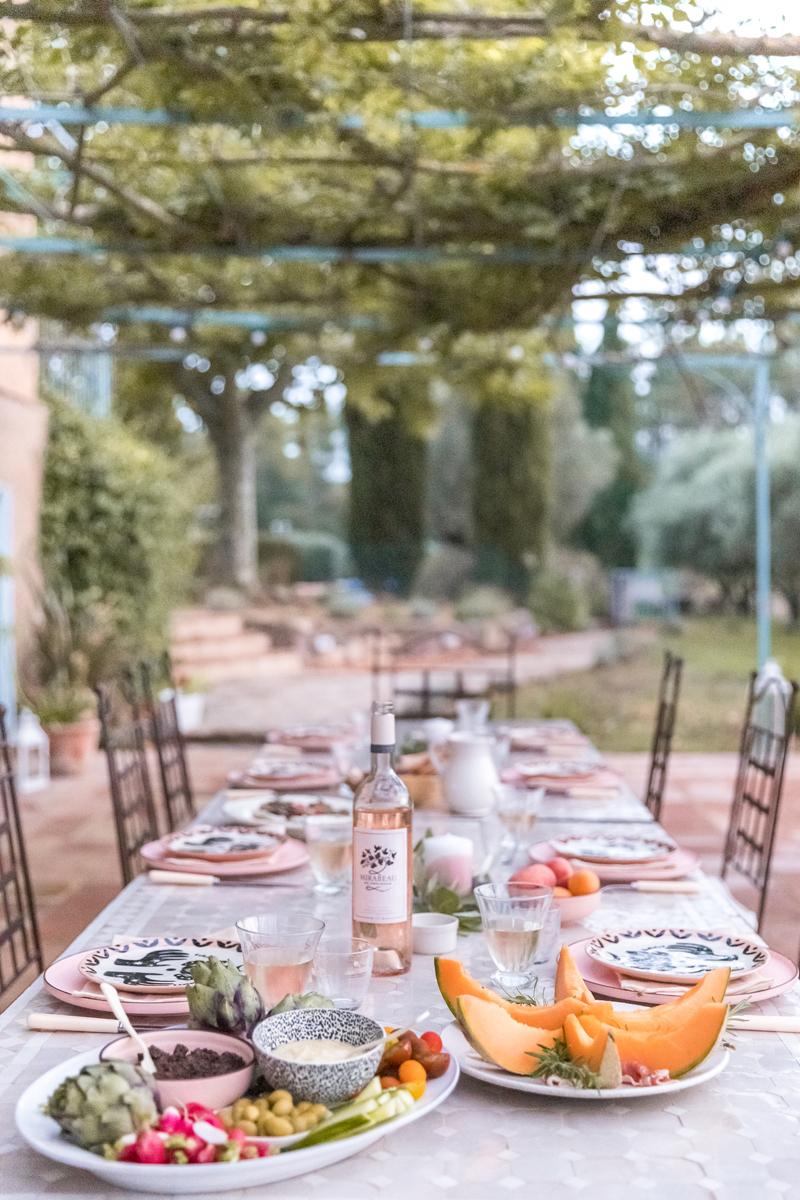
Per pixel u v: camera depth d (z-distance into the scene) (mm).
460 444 17328
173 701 4117
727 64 3398
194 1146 979
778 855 5109
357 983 1278
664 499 16000
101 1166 967
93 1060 1168
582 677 11234
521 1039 1210
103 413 10078
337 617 13930
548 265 5398
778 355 7359
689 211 4598
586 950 1627
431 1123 1145
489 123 3793
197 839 2305
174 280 6133
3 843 5219
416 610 14219
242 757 7695
